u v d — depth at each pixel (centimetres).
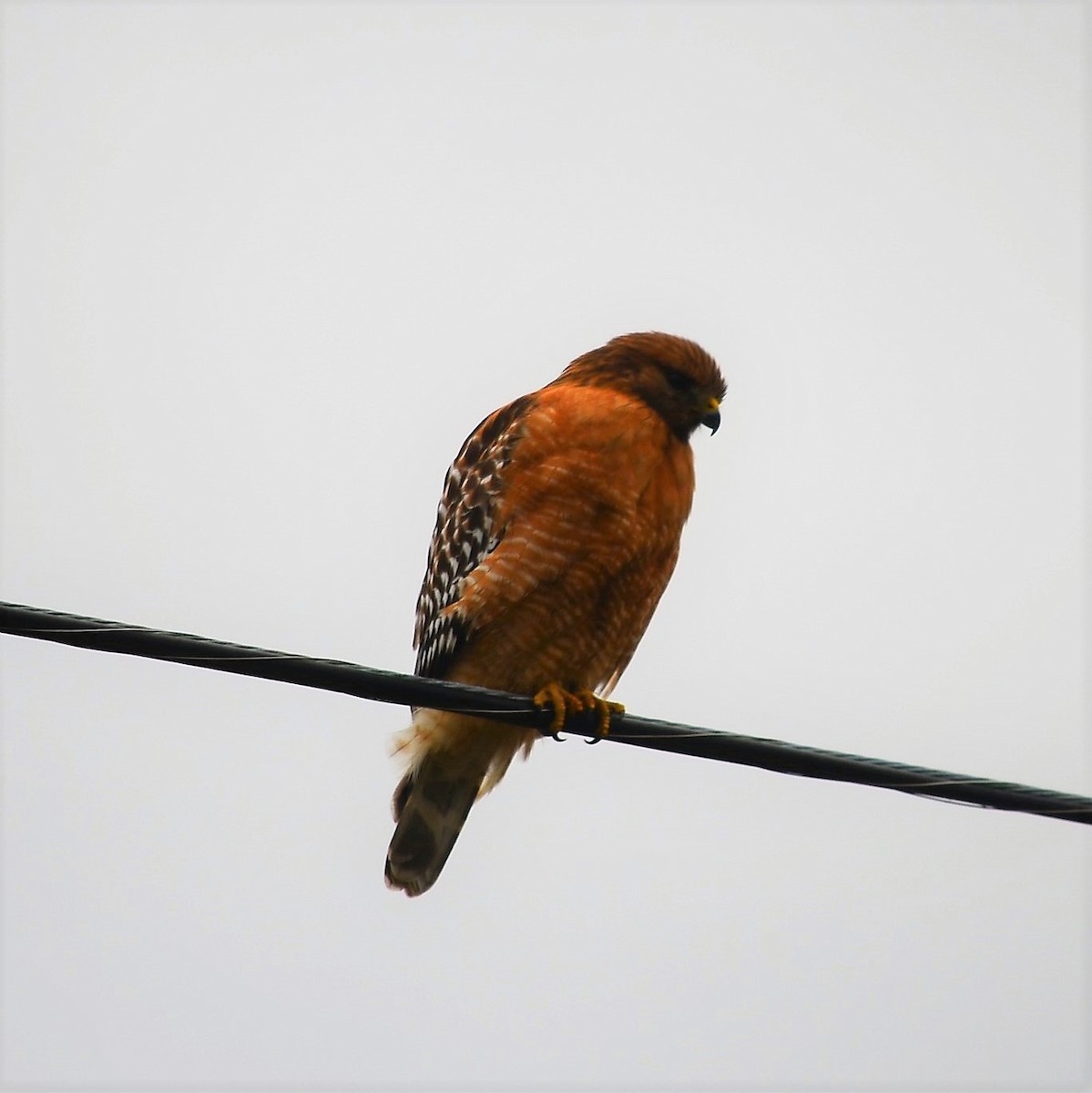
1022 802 965
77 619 901
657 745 981
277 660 953
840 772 971
